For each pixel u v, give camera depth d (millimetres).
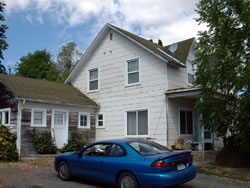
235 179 8984
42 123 15141
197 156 13969
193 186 7949
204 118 11625
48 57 45281
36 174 9734
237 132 11391
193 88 13719
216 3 11383
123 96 17047
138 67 16625
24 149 14016
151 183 6438
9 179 8773
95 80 19062
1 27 26062
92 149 8078
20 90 14883
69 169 8523
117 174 7137
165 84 15109
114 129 17219
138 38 18344
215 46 11180
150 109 15586
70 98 17250
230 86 10680
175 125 15242
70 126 16562
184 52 17562
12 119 14352
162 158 6500
